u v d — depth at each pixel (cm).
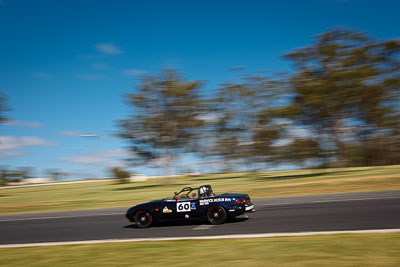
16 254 863
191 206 1105
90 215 1669
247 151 5016
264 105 4766
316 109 3875
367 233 775
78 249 853
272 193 2184
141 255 723
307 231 873
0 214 2228
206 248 741
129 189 4259
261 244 737
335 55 4038
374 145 4959
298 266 557
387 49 4153
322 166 4075
